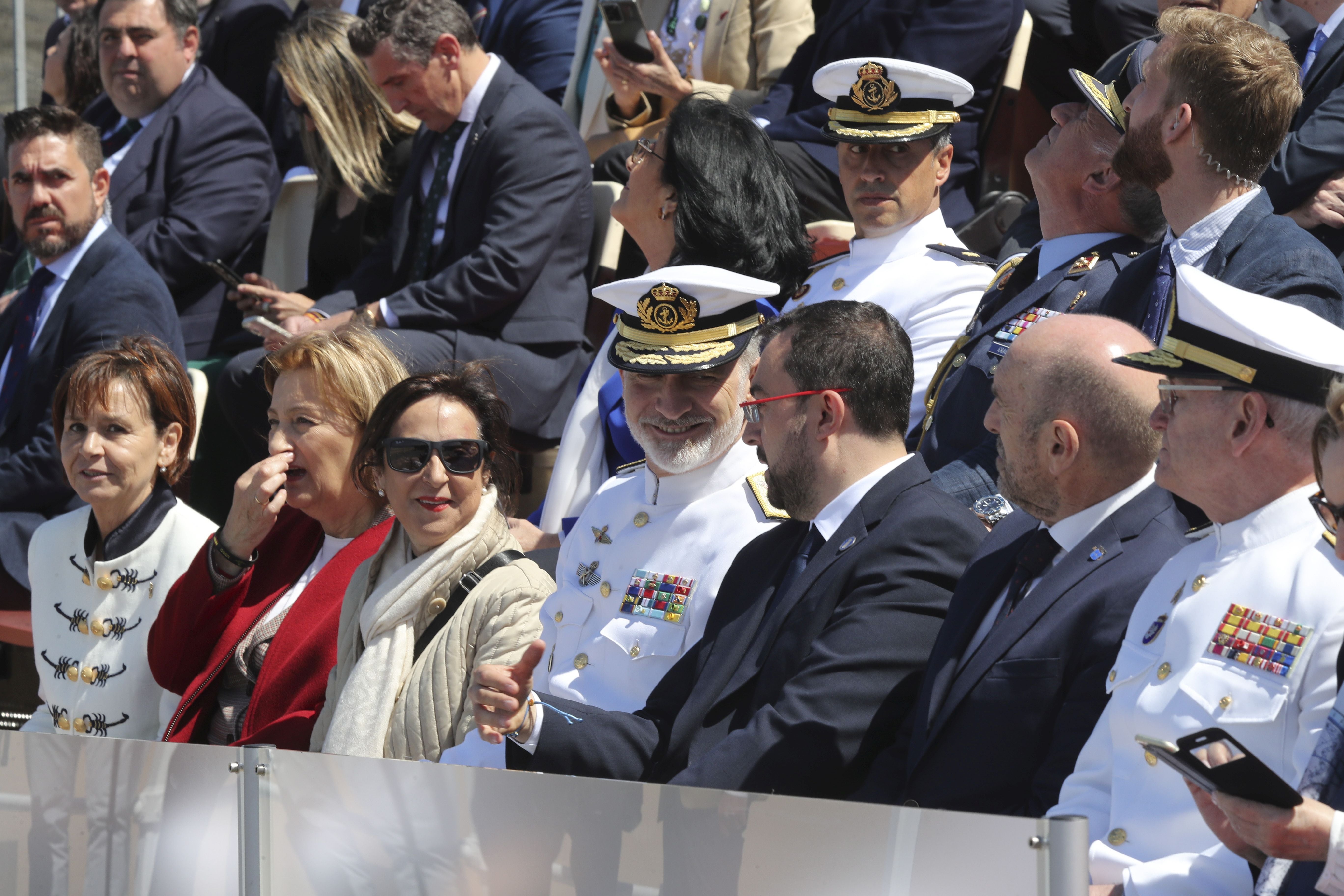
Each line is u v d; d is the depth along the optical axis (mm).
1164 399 10000
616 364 14383
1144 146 14078
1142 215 15984
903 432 12766
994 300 16531
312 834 10023
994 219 22406
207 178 28906
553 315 23922
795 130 23078
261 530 15438
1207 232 13812
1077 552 10922
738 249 17594
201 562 15586
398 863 9727
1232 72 13539
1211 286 9828
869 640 11625
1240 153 13617
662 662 13812
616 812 9039
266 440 24328
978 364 15648
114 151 30641
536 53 30219
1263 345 9453
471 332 23594
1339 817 7520
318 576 15242
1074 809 9922
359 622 14180
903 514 12062
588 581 14672
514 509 14680
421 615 13742
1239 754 7801
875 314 12781
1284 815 7504
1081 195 16172
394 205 25672
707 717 12398
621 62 24859
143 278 24391
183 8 29359
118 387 16969
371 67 24328
